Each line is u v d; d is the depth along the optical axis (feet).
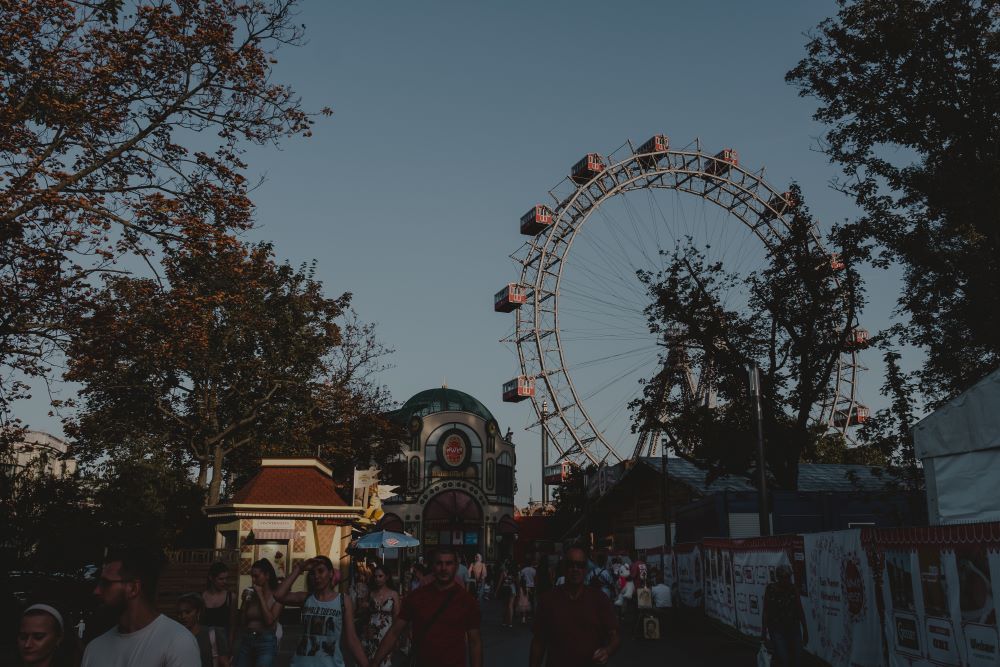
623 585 93.40
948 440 51.26
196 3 59.21
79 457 126.41
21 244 58.39
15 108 55.11
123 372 119.75
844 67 83.15
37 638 14.92
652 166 255.50
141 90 60.34
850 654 41.88
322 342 134.21
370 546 83.56
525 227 253.44
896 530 36.29
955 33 78.13
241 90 60.70
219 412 136.77
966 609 30.12
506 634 80.79
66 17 56.95
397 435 152.35
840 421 251.19
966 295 81.35
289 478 106.32
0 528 84.33
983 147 78.84
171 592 84.79
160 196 60.03
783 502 108.06
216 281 66.13
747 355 109.60
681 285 111.34
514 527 225.35
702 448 111.96
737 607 65.51
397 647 36.52
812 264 106.01
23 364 64.03
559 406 226.99
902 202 84.12
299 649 28.91
